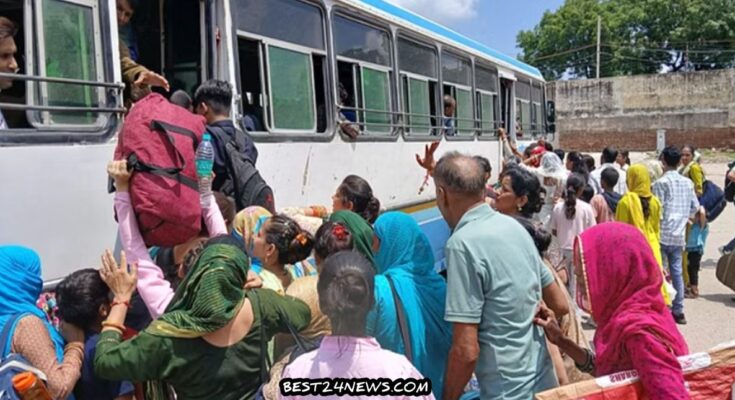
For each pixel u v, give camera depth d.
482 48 9.38
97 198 2.99
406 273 2.85
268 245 2.92
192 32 4.22
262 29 4.29
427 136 7.07
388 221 2.95
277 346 2.85
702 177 8.11
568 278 6.20
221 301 2.21
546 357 2.80
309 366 2.04
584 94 39.69
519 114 12.02
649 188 6.27
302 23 4.76
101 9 3.09
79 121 2.94
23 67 2.84
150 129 2.48
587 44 51.78
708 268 9.76
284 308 2.51
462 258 2.61
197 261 2.28
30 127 2.78
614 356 2.55
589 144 39.94
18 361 2.21
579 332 3.41
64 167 2.84
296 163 4.62
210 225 2.78
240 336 2.31
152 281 2.52
